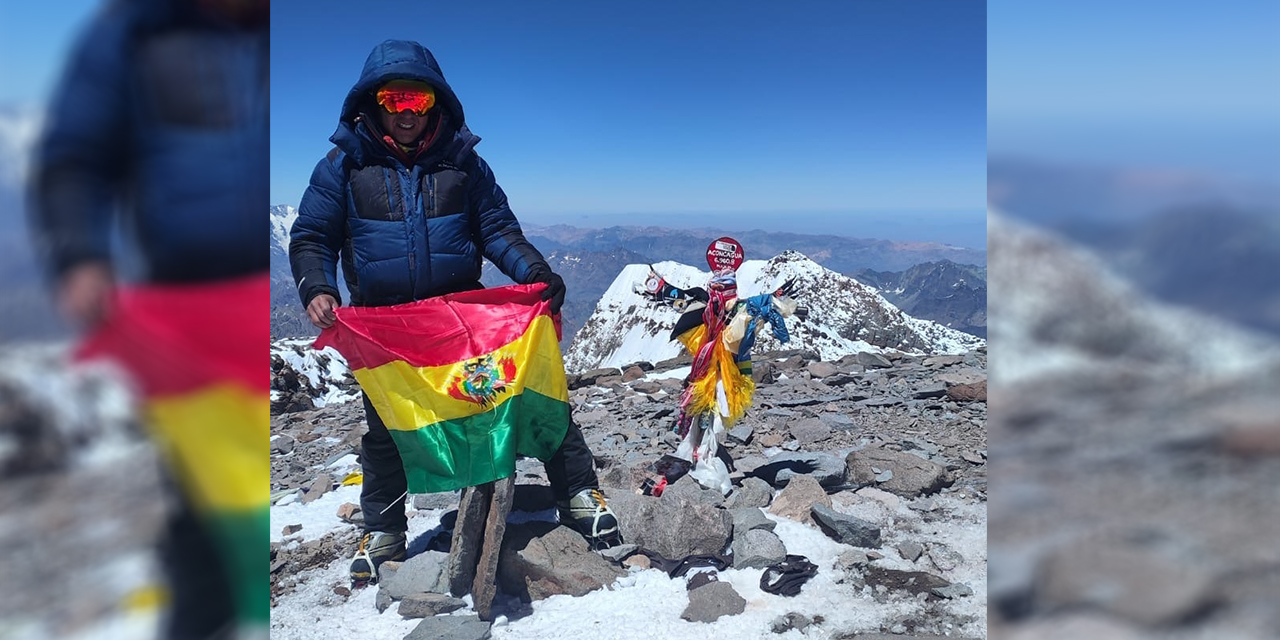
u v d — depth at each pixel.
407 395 3.84
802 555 4.15
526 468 5.87
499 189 4.28
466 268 4.06
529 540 4.14
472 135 4.00
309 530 5.11
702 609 3.56
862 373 10.19
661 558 4.17
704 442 5.36
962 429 6.93
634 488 5.36
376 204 3.87
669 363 11.89
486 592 3.60
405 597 3.78
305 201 3.94
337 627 3.71
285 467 6.98
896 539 4.45
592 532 4.26
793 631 3.42
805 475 5.04
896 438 6.63
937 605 3.62
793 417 7.54
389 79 3.67
